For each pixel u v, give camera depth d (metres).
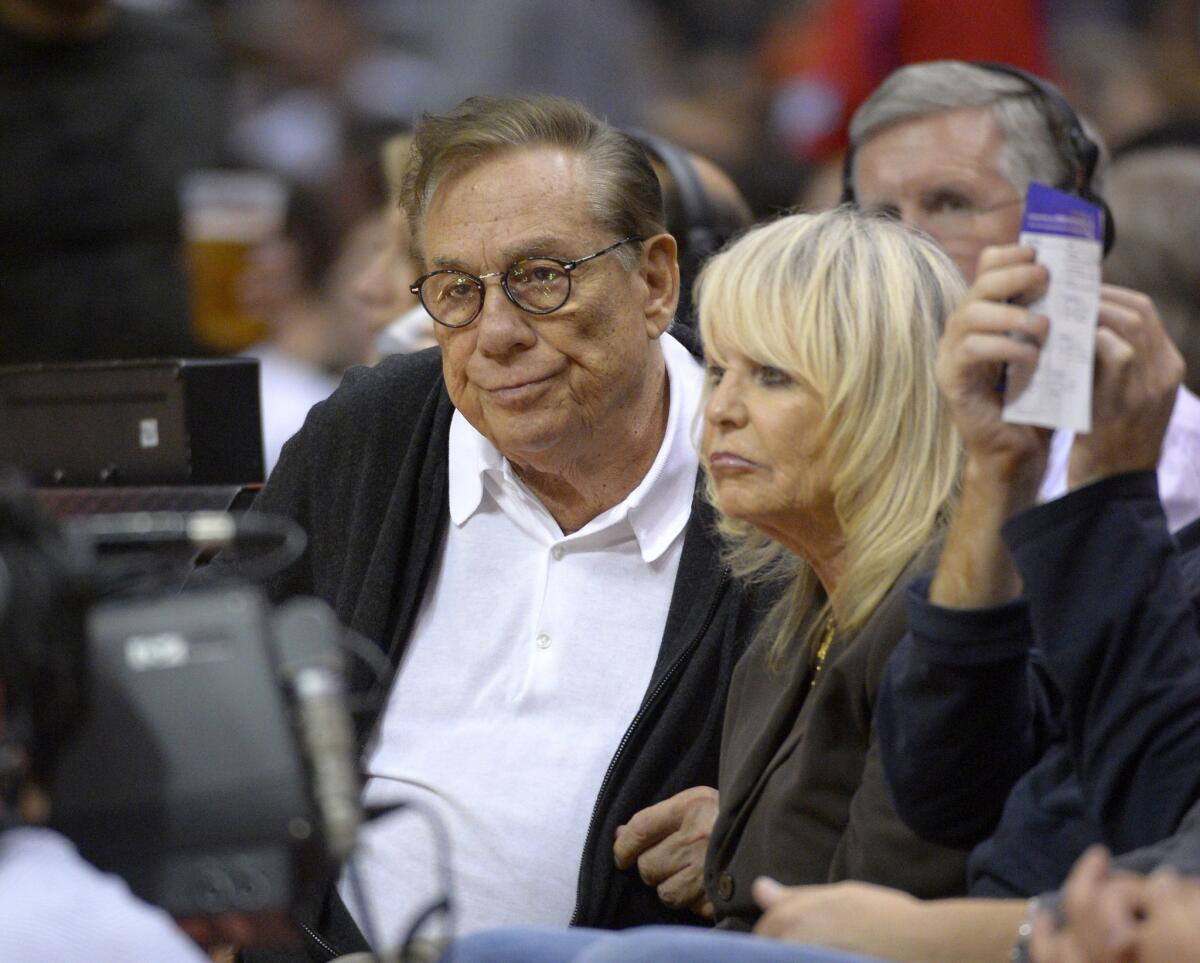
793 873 8.39
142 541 6.77
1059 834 7.51
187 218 16.89
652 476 9.85
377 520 10.25
